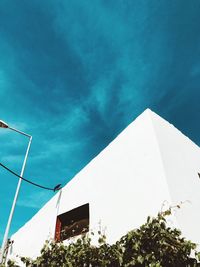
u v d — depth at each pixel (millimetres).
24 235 9859
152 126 7328
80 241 5941
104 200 7340
